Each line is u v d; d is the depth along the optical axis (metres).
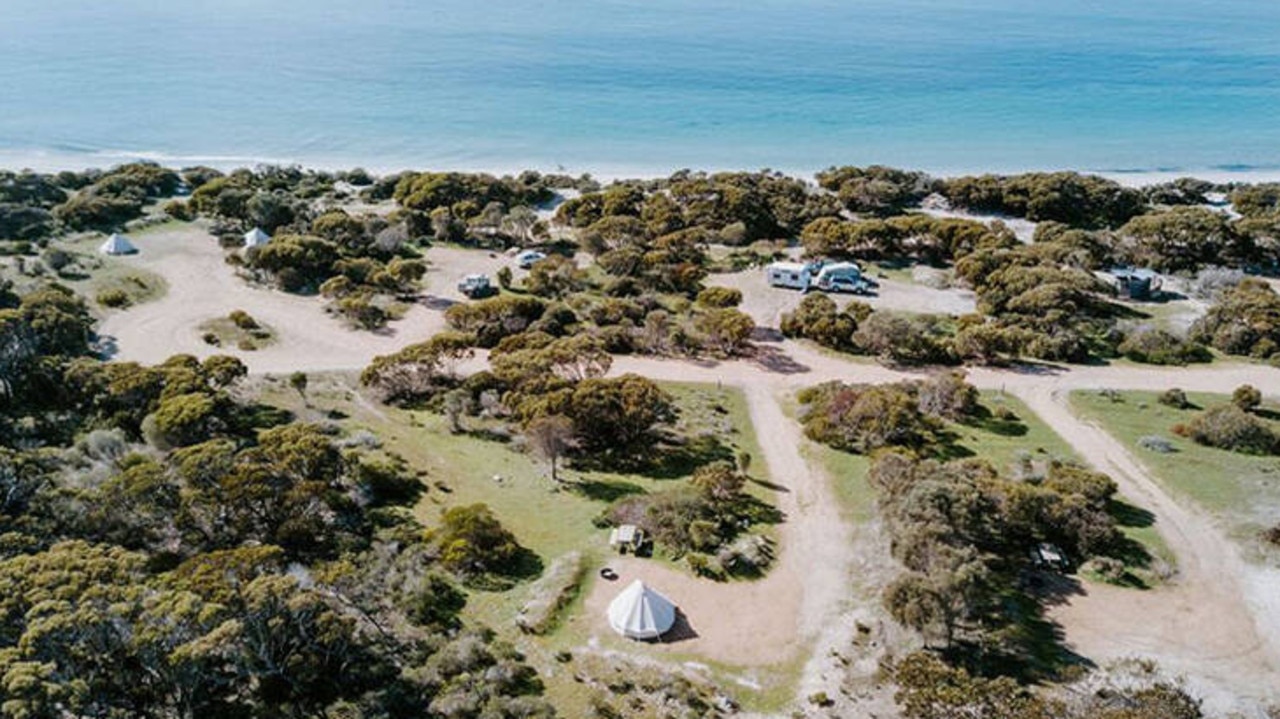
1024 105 187.12
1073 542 39.03
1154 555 38.66
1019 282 71.06
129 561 30.06
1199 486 44.72
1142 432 51.41
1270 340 62.84
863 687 30.56
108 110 173.12
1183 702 27.89
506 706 28.06
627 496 43.47
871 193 105.25
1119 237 86.38
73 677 25.86
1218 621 34.47
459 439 51.16
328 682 29.81
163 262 82.81
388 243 85.75
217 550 36.31
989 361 63.00
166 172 113.94
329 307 73.44
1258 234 83.56
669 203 98.62
